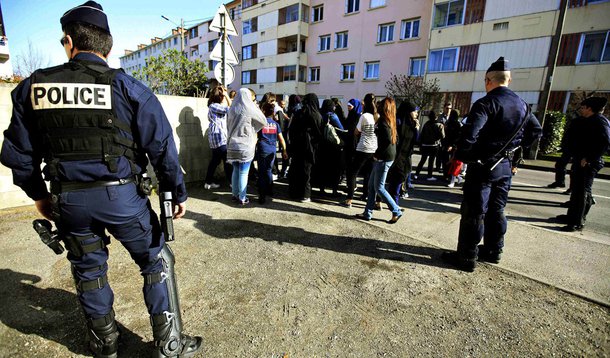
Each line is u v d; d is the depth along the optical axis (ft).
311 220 13.30
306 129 15.28
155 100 5.17
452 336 6.79
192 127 17.69
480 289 8.59
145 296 5.70
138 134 5.14
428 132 23.13
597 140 12.23
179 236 11.18
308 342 6.47
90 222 5.06
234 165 14.65
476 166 9.04
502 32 49.78
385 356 6.18
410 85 57.62
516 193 20.49
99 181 4.92
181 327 6.03
